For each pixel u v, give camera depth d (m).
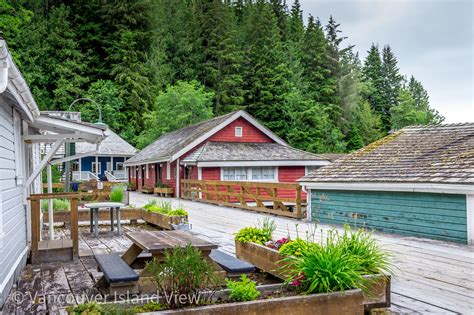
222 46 39.09
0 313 3.56
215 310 2.87
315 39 41.03
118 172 30.72
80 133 6.12
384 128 46.81
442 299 4.08
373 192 8.92
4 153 4.21
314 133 34.62
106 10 38.38
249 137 20.08
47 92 33.28
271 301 3.02
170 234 4.88
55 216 9.51
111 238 7.90
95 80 36.81
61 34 35.38
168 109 30.95
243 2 53.47
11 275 4.34
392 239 7.55
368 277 3.64
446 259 5.86
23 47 33.16
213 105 37.41
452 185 7.14
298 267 3.58
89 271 5.13
